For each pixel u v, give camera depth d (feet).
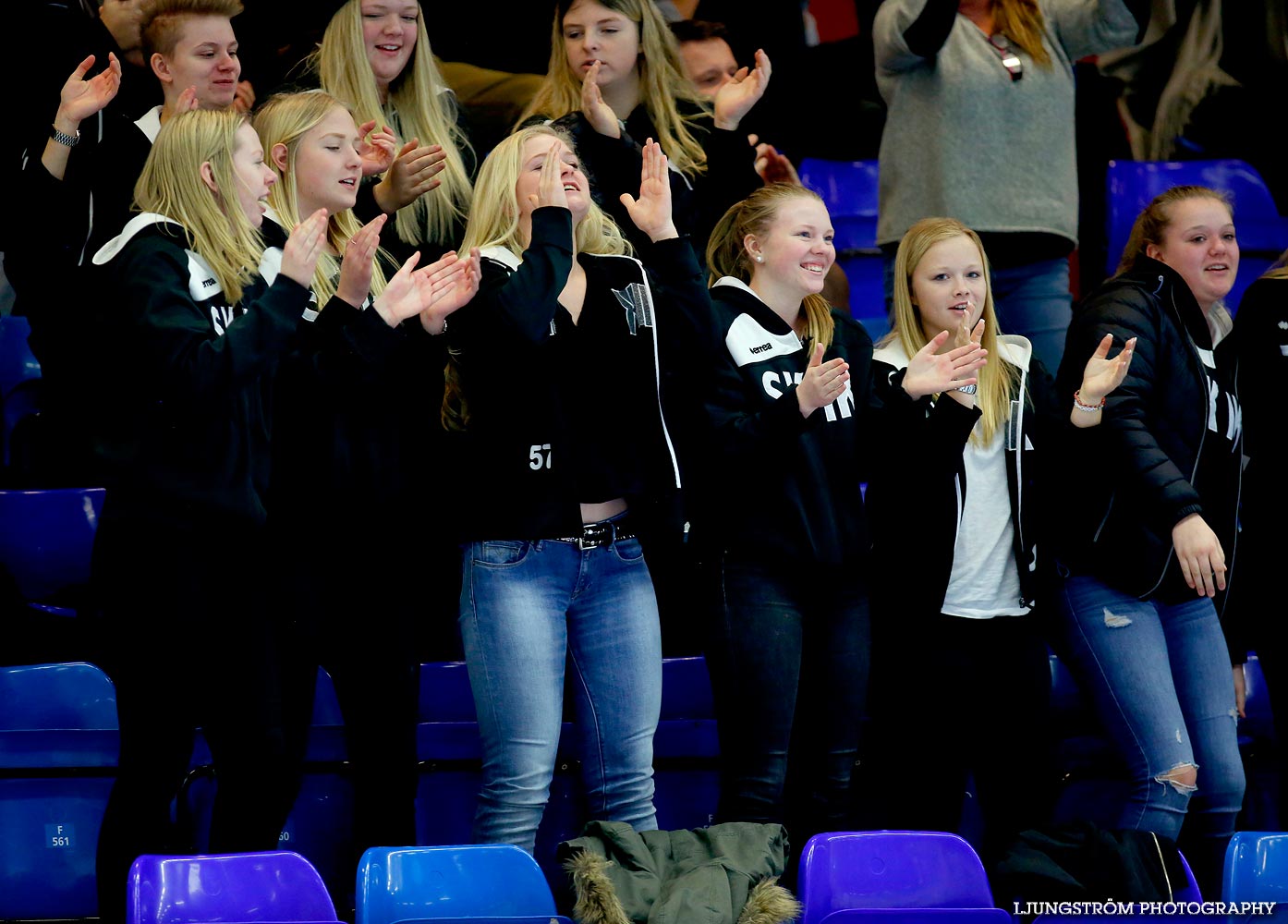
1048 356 63.16
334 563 40.88
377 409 41.45
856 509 43.88
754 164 59.06
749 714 42.34
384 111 54.85
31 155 49.06
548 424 40.34
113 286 38.55
